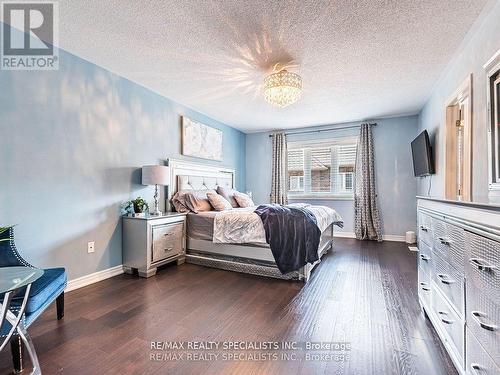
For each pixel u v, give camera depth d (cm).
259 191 584
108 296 229
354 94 348
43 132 222
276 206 321
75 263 246
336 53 240
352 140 495
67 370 136
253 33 210
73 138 245
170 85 321
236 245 306
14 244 184
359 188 479
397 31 207
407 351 151
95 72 265
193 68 273
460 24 198
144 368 138
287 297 228
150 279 275
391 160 463
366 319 187
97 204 268
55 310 202
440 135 313
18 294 139
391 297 225
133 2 175
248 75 289
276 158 552
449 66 268
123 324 182
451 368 136
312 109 415
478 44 205
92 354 149
